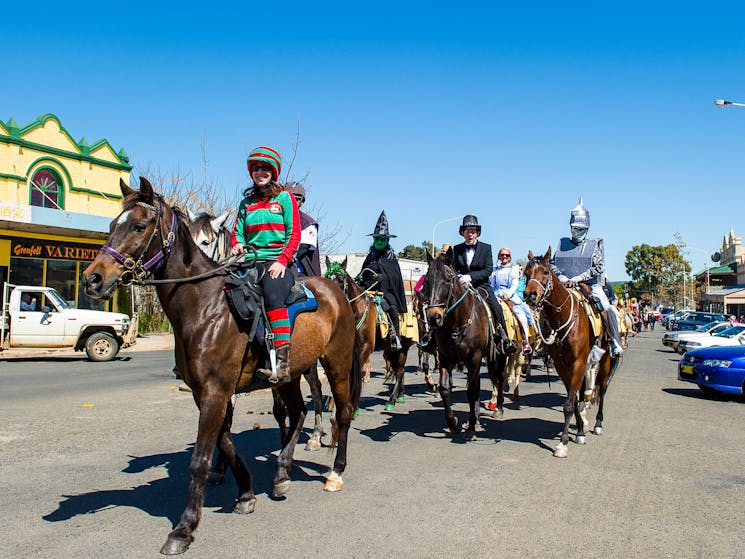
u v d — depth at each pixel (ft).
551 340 25.36
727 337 75.97
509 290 36.86
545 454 24.67
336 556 14.35
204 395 15.46
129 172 100.01
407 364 63.72
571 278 30.83
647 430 29.99
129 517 16.76
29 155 85.20
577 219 31.17
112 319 61.57
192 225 24.53
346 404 20.16
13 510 17.21
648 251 285.43
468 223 30.73
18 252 76.74
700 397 42.75
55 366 56.29
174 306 15.69
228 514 17.22
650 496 19.22
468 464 22.93
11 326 58.29
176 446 24.99
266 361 16.70
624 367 65.26
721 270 298.35
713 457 24.52
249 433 28.12
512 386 44.52
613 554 14.70
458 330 26.68
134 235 14.97
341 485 19.66
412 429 29.50
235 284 16.11
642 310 197.47
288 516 17.10
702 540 15.65
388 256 35.88
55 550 14.44
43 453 23.62
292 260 17.40
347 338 20.26
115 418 30.78
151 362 60.44
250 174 17.78
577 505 18.26
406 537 15.57
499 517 17.15
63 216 79.15
